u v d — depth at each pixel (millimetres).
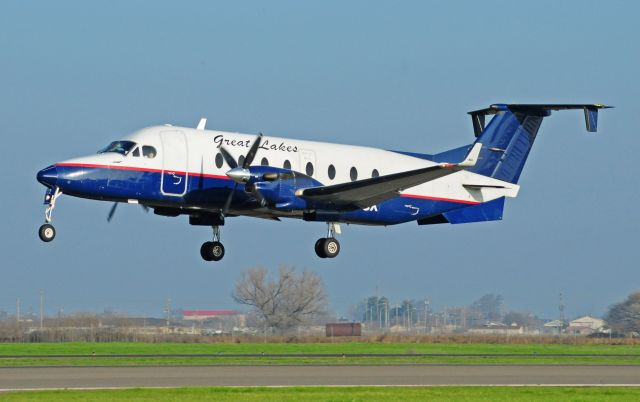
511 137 114125
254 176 93938
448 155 112000
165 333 171000
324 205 99250
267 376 79250
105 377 77062
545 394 69500
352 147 105688
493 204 114125
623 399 67500
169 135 94000
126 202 92812
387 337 180125
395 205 106750
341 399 65062
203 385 71625
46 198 89500
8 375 78625
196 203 94812
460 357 113125
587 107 109625
